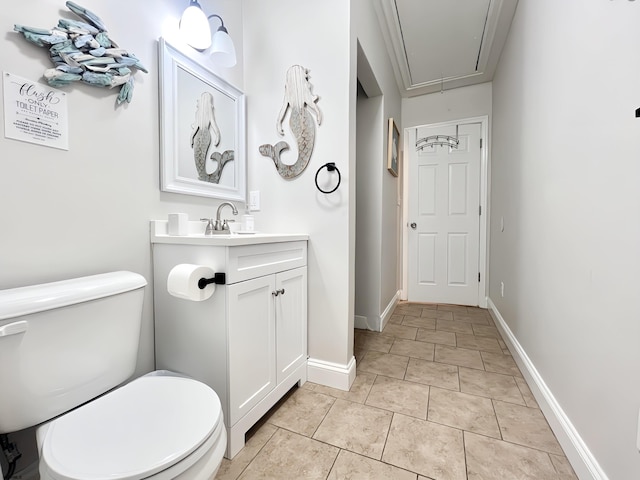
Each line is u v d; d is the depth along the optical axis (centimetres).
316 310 167
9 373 73
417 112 344
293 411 140
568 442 111
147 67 126
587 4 105
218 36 149
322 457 112
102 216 111
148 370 128
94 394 91
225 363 111
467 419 134
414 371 180
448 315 295
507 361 194
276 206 175
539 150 156
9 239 88
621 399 83
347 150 156
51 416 81
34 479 93
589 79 104
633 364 78
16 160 89
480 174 323
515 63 209
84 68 102
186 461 64
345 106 155
